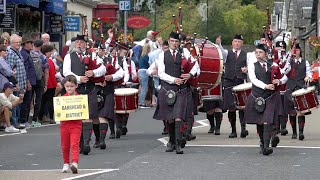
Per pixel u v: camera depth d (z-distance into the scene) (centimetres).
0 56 2020
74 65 1572
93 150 1617
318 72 4050
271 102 1548
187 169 1348
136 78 2169
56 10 3291
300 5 7356
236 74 1877
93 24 3988
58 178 1258
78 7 4078
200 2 7394
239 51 1889
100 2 4638
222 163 1419
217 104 1916
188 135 1781
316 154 1544
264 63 1552
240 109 1822
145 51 2802
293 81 1888
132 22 4044
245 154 1541
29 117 2320
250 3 8988
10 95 2003
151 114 2566
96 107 1570
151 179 1248
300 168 1362
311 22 6400
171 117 1553
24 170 1350
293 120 1864
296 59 1903
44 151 1603
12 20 2747
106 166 1387
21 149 1638
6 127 2002
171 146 1585
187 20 7112
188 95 1576
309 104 1806
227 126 2172
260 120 1539
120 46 1867
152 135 1916
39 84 2159
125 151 1595
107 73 1622
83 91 1572
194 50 1759
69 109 1315
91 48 1641
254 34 7700
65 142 1323
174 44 1574
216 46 1786
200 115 2580
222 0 7469
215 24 7344
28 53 2112
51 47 2231
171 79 1556
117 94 1820
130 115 2523
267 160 1459
